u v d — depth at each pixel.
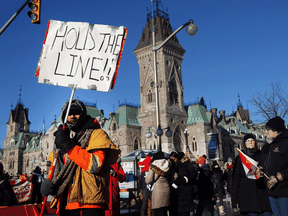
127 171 20.03
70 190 3.99
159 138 21.94
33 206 11.40
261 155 6.90
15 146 113.62
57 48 4.64
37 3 11.39
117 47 4.68
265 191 6.82
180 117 79.62
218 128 81.94
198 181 10.56
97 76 4.61
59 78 4.58
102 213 4.10
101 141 4.01
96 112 90.56
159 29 81.62
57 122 98.94
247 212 6.91
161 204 8.44
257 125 112.44
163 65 79.12
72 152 3.80
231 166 14.01
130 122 77.12
